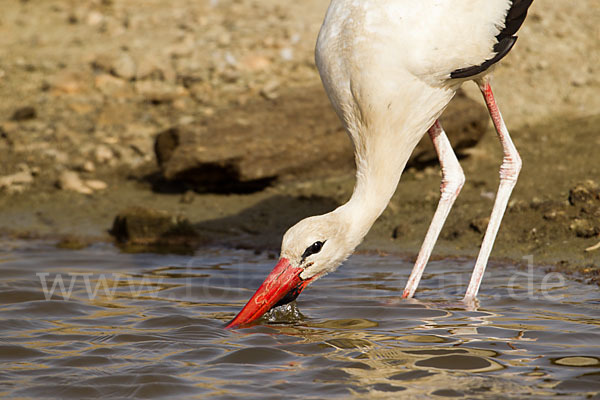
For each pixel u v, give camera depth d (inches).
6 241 481.1
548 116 604.7
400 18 319.9
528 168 521.0
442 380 251.3
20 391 251.0
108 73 700.0
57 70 707.4
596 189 447.5
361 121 331.6
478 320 314.3
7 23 807.1
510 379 250.7
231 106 633.6
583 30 719.7
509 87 642.8
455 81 333.4
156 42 748.6
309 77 669.3
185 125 548.4
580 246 412.8
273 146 531.2
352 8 327.0
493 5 326.6
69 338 300.7
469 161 547.8
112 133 625.0
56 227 508.7
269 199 528.1
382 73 320.2
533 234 434.0
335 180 544.4
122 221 489.4
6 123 633.0
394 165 334.3
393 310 331.9
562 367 259.4
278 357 276.5
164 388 250.5
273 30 760.3
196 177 529.7
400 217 486.0
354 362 269.0
